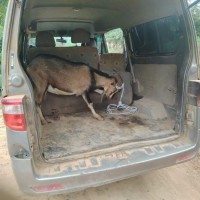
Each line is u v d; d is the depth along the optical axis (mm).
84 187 1970
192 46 2428
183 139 2469
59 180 1876
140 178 2928
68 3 3236
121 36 4559
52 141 2648
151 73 3580
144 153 2213
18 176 1854
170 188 2721
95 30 4977
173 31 2906
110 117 3533
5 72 1820
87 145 2490
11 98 1756
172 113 3018
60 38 4973
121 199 2562
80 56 3908
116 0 3121
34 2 2986
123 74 4016
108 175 2012
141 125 3092
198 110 2303
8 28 1781
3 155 3652
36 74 3293
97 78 3637
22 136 1797
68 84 3531
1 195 2676
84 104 3908
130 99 3961
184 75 2480
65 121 3420
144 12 3322
